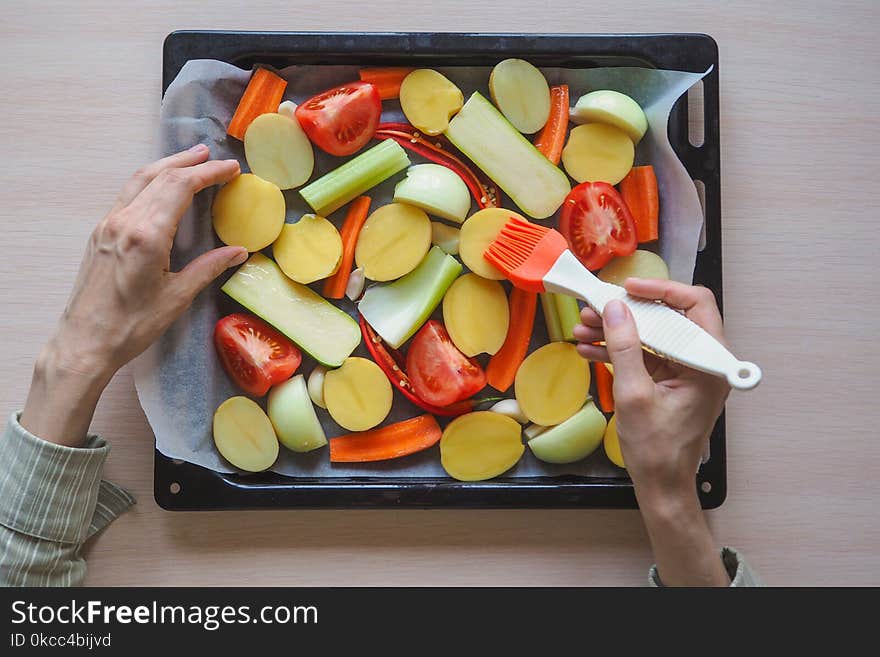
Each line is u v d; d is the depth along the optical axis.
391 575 0.88
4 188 0.88
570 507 0.85
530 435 0.86
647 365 0.78
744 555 0.88
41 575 0.81
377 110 0.85
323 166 0.87
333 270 0.85
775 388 0.89
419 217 0.85
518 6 0.89
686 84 0.85
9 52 0.88
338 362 0.85
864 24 0.90
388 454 0.86
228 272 0.86
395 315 0.86
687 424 0.73
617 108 0.84
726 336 0.89
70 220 0.88
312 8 0.89
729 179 0.90
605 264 0.86
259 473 0.86
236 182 0.84
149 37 0.88
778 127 0.89
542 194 0.85
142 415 0.88
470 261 0.84
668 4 0.90
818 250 0.89
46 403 0.79
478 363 0.87
